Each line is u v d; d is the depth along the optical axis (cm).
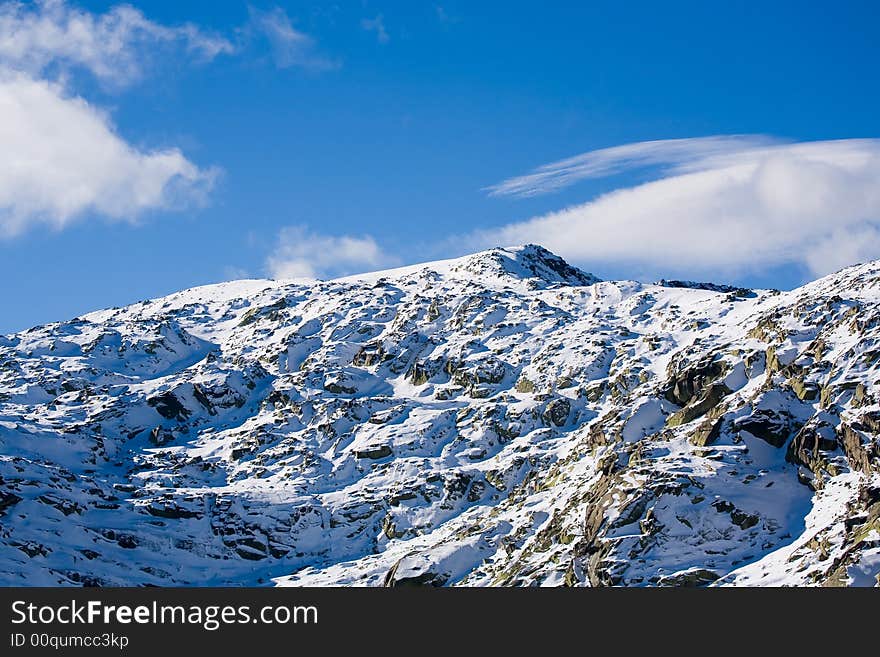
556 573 10319
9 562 11738
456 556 11681
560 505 12088
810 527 9719
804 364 12069
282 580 12725
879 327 11988
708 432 11294
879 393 10744
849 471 10212
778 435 11100
